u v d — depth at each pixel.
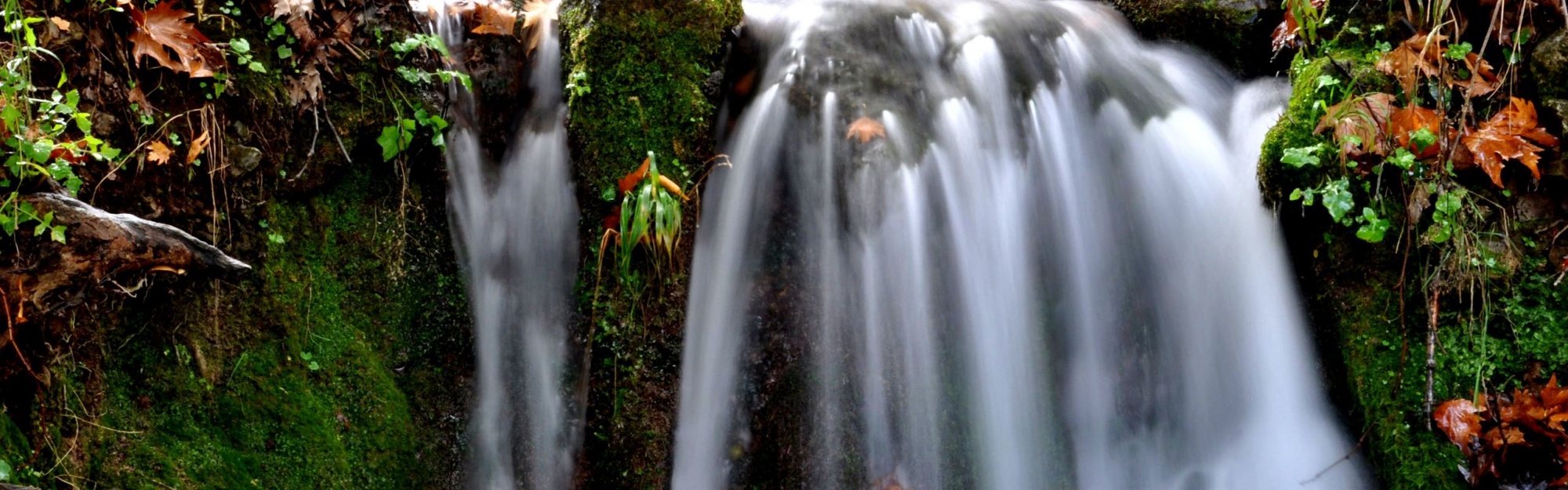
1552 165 3.46
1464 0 3.74
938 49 4.21
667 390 3.57
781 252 3.76
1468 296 3.45
